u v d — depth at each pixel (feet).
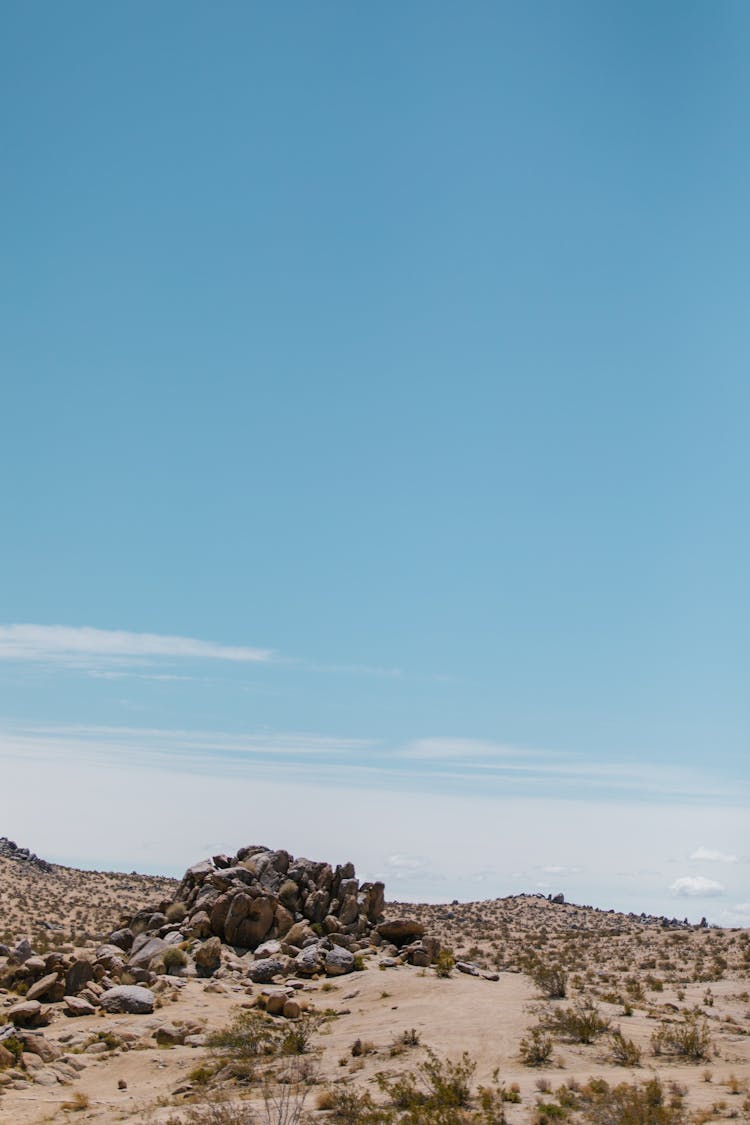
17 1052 124.26
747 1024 143.23
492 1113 92.32
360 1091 105.91
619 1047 119.14
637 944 283.79
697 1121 86.94
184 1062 123.75
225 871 212.64
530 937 306.14
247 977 175.42
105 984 163.02
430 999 152.56
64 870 441.68
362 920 209.87
